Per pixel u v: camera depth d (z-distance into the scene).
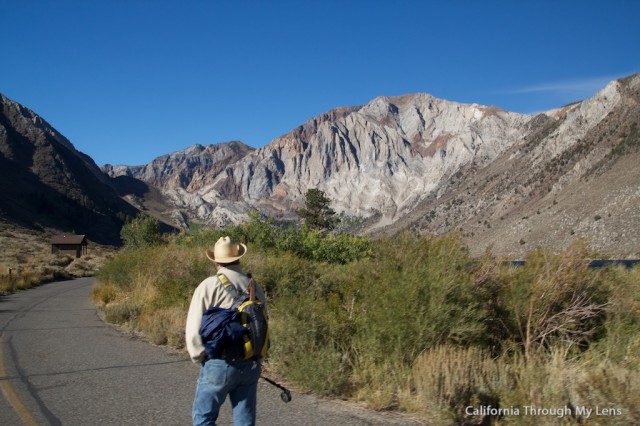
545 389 5.44
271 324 8.27
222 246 4.33
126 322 13.14
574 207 167.00
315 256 21.03
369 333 7.37
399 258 7.95
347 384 6.79
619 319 7.62
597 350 7.12
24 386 7.20
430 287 7.07
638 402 5.07
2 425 5.63
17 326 13.05
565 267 7.95
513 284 7.82
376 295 7.50
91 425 5.63
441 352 6.34
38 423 5.70
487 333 7.51
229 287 4.13
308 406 6.20
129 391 6.93
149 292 15.41
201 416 3.95
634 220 132.00
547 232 162.25
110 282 20.88
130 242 45.34
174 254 17.22
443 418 5.38
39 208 170.88
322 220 54.44
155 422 5.73
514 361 6.64
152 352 9.57
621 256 116.88
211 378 3.94
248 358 3.98
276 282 12.08
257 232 21.19
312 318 8.05
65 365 8.48
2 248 71.12
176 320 11.31
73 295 23.23
